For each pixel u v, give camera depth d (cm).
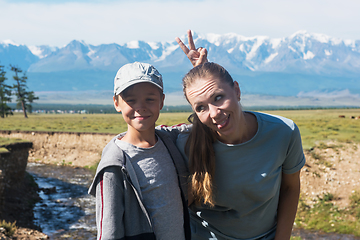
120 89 181
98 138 3152
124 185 177
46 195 1797
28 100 8906
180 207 199
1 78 7681
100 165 177
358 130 2925
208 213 229
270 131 198
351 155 1822
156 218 185
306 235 1239
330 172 1678
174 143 219
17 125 5097
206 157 199
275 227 233
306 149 1941
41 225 1281
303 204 1492
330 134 2548
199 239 239
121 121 6612
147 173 187
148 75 182
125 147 188
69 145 3178
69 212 1496
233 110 183
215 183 208
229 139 199
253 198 207
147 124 186
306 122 4184
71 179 2330
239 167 201
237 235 224
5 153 1528
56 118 8550
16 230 1061
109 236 167
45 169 2728
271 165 200
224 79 184
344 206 1421
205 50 227
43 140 3306
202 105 185
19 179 1744
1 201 1270
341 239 1186
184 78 196
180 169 203
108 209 171
